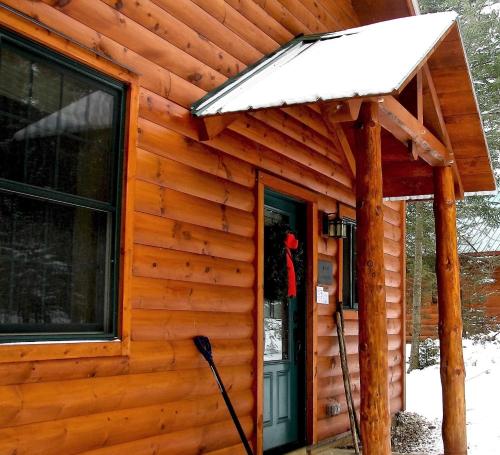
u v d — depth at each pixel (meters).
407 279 18.28
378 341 4.05
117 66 3.67
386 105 4.46
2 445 2.93
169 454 4.05
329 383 6.54
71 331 3.38
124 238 3.67
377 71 4.03
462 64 5.40
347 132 5.58
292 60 4.95
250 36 5.25
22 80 3.18
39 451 3.11
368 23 7.73
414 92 5.29
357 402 7.14
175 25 4.29
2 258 3.07
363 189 4.20
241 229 5.01
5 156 3.08
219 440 4.56
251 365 5.06
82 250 3.49
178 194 4.29
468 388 11.77
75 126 3.46
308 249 6.31
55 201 3.31
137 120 3.83
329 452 6.20
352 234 7.47
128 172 3.71
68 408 3.28
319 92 3.94
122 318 3.63
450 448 5.75
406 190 6.64
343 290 7.19
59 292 3.34
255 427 5.02
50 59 3.29
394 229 9.02
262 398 5.13
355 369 7.20
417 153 5.64
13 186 3.09
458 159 6.48
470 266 17.91
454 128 6.08
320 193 6.51
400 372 9.07
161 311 4.09
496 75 17.06
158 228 4.07
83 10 3.50
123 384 3.68
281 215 6.16
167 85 4.19
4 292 3.06
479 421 8.77
